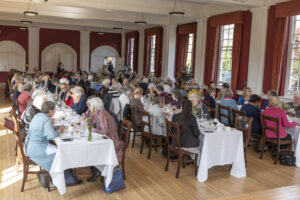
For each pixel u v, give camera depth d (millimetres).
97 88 9367
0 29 18906
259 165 5504
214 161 4742
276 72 8750
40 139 3924
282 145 5914
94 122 4461
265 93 9297
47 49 19969
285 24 8477
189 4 11727
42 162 3902
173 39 14477
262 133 5836
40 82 11062
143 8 11039
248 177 4898
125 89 8867
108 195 4098
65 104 7094
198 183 4594
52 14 12594
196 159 4848
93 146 3941
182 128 4691
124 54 21141
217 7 11008
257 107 6289
